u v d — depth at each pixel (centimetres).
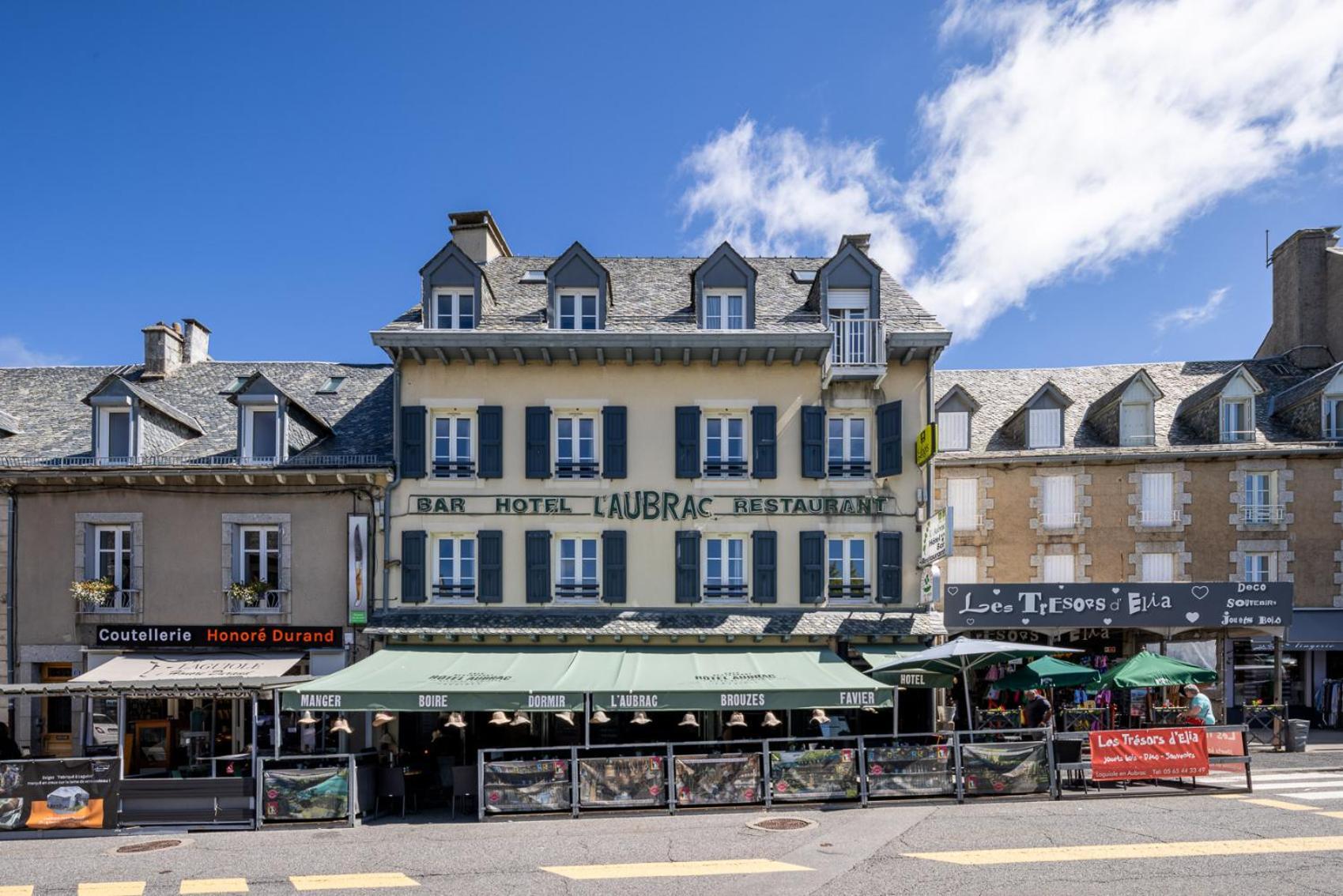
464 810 1360
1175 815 1172
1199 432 2127
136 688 1362
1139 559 2027
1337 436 2072
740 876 942
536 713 1722
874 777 1283
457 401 1758
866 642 1672
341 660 1680
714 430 1788
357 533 1700
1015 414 2164
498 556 1720
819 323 1800
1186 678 1421
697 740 1722
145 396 1770
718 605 1730
